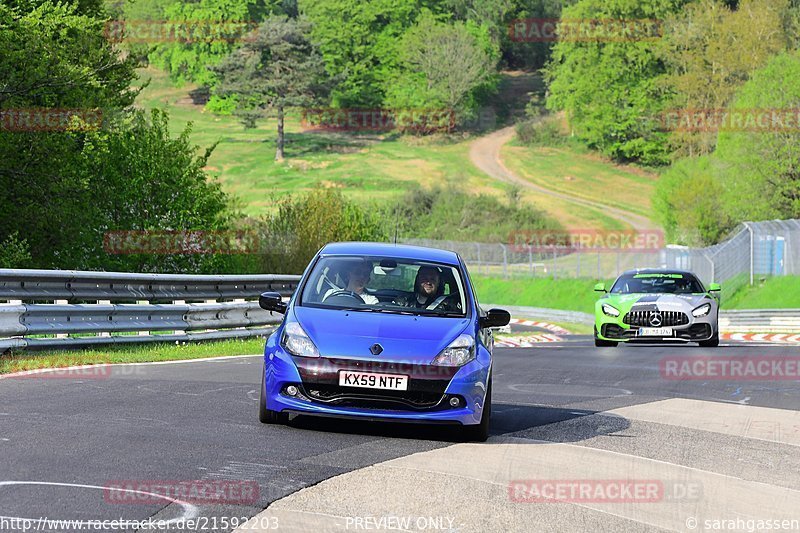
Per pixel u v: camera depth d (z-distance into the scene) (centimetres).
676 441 3459
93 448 2762
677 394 4816
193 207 11281
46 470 2467
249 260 11550
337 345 3219
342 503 2336
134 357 5431
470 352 3272
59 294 5547
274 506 2264
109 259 10850
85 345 5684
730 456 3241
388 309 3488
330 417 3412
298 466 2702
